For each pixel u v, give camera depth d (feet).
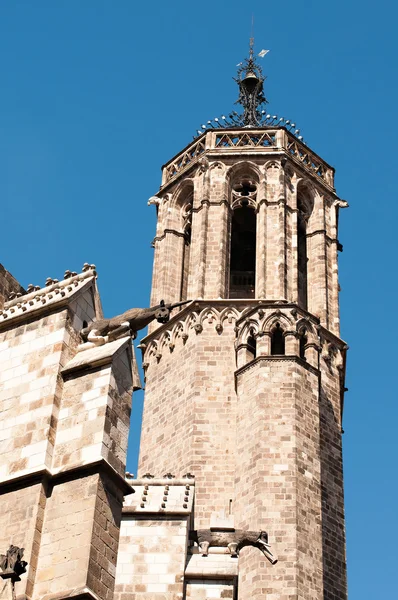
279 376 292.40
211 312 324.80
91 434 149.89
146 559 217.56
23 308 167.73
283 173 355.15
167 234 359.87
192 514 233.55
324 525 286.25
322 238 355.15
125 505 225.35
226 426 302.66
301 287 349.41
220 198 350.84
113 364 155.94
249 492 272.92
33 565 140.67
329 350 327.06
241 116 399.44
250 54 415.44
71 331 162.40
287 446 279.08
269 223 344.69
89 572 138.82
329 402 315.17
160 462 306.55
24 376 158.61
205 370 313.73
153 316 165.07
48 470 147.13
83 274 169.68
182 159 375.66
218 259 338.95
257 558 255.91
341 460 305.32
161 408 318.24
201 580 216.54
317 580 259.19
